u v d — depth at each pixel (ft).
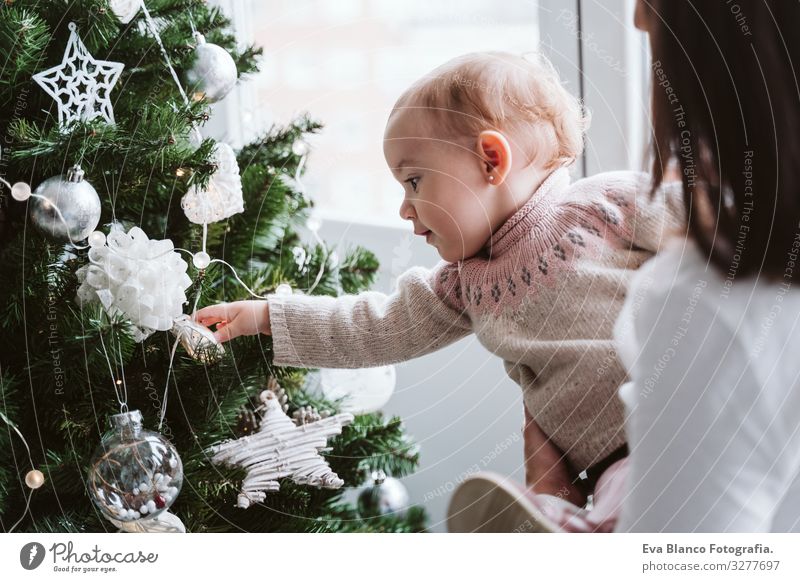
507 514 2.94
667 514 2.38
